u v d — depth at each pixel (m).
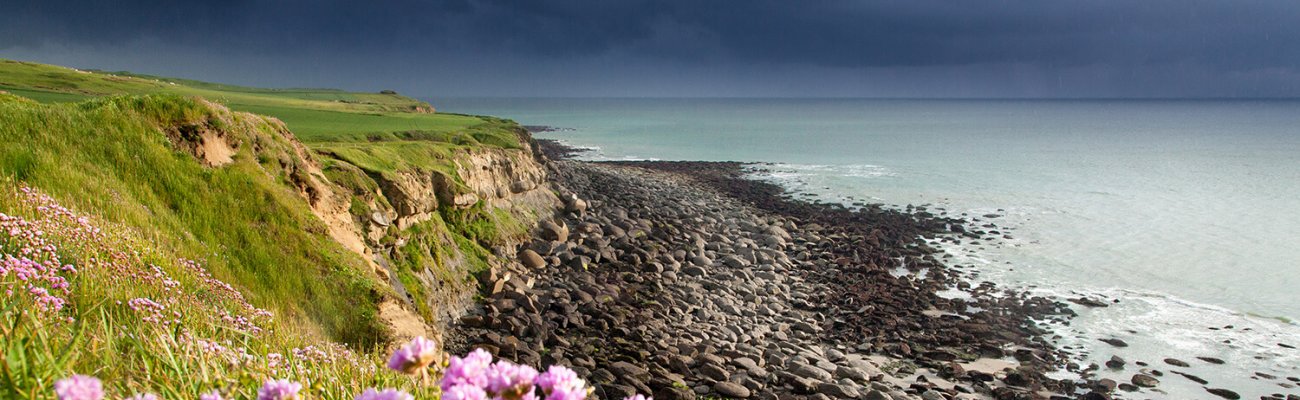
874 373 22.22
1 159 14.41
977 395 21.05
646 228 40.06
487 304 25.20
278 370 6.59
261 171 20.56
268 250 17.28
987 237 42.31
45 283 8.37
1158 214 48.84
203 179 18.48
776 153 97.19
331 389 6.27
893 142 116.62
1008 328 26.88
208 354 6.19
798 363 21.75
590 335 23.19
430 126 60.19
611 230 38.50
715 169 76.25
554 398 2.80
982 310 29.12
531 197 39.59
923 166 79.44
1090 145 107.94
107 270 10.02
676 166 78.25
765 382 20.53
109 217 14.32
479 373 2.84
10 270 7.47
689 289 29.86
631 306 26.61
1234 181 64.62
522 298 25.53
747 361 21.34
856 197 57.56
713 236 39.75
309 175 22.33
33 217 10.84
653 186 58.81
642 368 20.42
